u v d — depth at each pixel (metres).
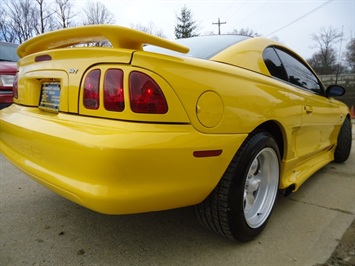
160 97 1.26
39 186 2.63
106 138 1.17
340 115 3.33
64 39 1.58
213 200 1.58
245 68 1.79
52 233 1.85
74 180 1.25
